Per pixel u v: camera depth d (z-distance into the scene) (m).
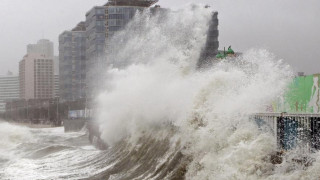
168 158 28.23
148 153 32.69
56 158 45.31
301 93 20.73
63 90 182.00
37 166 41.19
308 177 16.78
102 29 129.50
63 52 182.00
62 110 169.00
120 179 29.89
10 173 38.03
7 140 69.69
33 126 173.12
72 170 36.97
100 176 32.69
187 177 23.98
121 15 128.38
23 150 55.12
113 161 36.78
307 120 18.17
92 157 41.81
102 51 128.12
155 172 28.00
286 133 19.17
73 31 181.38
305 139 18.22
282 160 18.67
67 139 78.19
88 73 140.00
